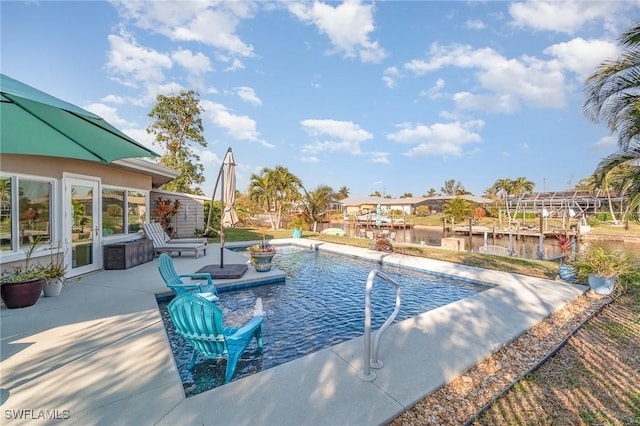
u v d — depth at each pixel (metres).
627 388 2.76
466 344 3.50
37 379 2.67
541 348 3.57
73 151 3.00
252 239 15.66
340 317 5.04
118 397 2.43
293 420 2.19
